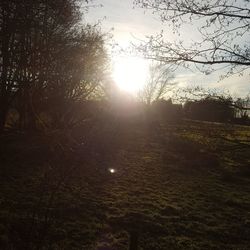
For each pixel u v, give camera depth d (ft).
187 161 109.40
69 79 66.28
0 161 73.51
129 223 50.31
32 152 76.84
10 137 77.92
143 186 77.51
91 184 69.15
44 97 52.42
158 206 61.98
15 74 48.57
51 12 48.52
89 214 51.26
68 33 83.10
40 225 37.68
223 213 62.85
